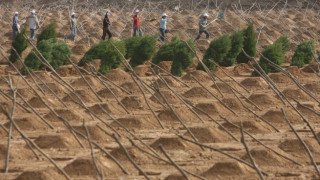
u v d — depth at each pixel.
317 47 75.44
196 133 29.72
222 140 29.31
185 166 24.62
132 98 37.81
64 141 28.14
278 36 84.12
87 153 26.81
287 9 118.94
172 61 53.50
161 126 32.47
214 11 114.94
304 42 56.59
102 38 76.75
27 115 34.41
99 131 29.62
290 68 50.97
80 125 30.52
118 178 23.12
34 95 41.38
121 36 87.31
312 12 115.12
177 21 98.94
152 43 53.88
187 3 132.38
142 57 53.66
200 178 22.31
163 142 27.64
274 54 51.31
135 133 31.09
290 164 25.00
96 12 108.19
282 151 26.23
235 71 52.41
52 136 28.50
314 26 93.94
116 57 51.62
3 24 95.75
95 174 23.48
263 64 51.22
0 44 73.06
